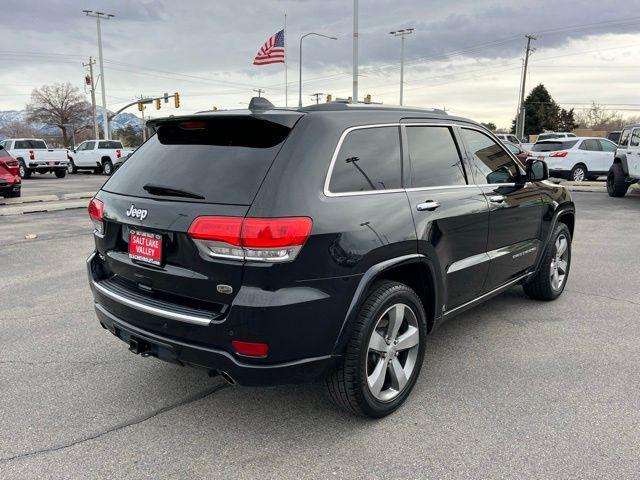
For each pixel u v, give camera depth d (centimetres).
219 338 265
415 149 345
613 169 1449
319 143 282
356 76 2197
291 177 266
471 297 396
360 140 306
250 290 257
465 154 391
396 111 343
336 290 273
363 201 292
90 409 330
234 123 294
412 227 315
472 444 290
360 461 277
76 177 2669
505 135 2959
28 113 8406
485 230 392
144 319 293
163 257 284
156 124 330
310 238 261
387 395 317
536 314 496
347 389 293
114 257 320
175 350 282
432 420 315
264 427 310
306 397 346
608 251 768
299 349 267
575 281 607
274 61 2336
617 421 311
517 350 414
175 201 281
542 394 344
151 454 284
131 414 325
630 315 493
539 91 7775
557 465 271
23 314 502
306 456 281
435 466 272
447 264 352
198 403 338
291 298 259
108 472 269
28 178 2520
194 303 280
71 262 709
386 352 311
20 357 405
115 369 386
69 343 433
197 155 297
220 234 256
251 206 258
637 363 389
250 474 267
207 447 290
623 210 1198
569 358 399
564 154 1838
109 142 2850
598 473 264
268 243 252
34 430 306
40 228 984
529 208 456
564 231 528
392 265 298
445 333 451
